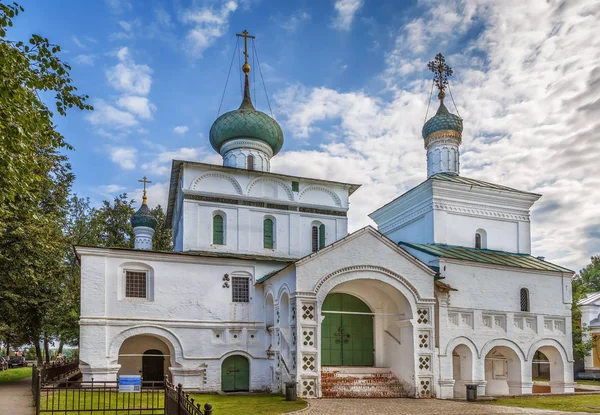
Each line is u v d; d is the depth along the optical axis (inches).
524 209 1277.1
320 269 890.7
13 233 916.0
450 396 952.3
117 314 948.0
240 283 1052.5
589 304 1876.2
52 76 573.9
